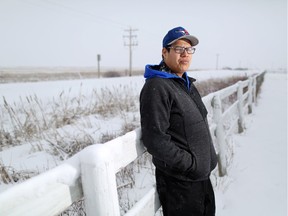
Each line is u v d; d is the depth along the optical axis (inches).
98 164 39.3
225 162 127.6
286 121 245.3
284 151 160.6
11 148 150.8
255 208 100.4
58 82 617.6
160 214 91.9
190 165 59.0
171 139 59.4
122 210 91.4
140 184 111.3
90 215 41.3
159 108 54.1
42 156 135.6
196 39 64.1
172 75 59.7
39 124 179.3
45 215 33.2
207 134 63.8
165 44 65.4
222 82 506.6
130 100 278.7
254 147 169.2
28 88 437.1
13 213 28.9
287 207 100.3
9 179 109.0
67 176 37.0
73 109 219.9
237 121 205.0
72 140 146.6
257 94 413.7
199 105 66.6
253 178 124.5
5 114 212.7
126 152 53.2
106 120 210.1
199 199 64.9
